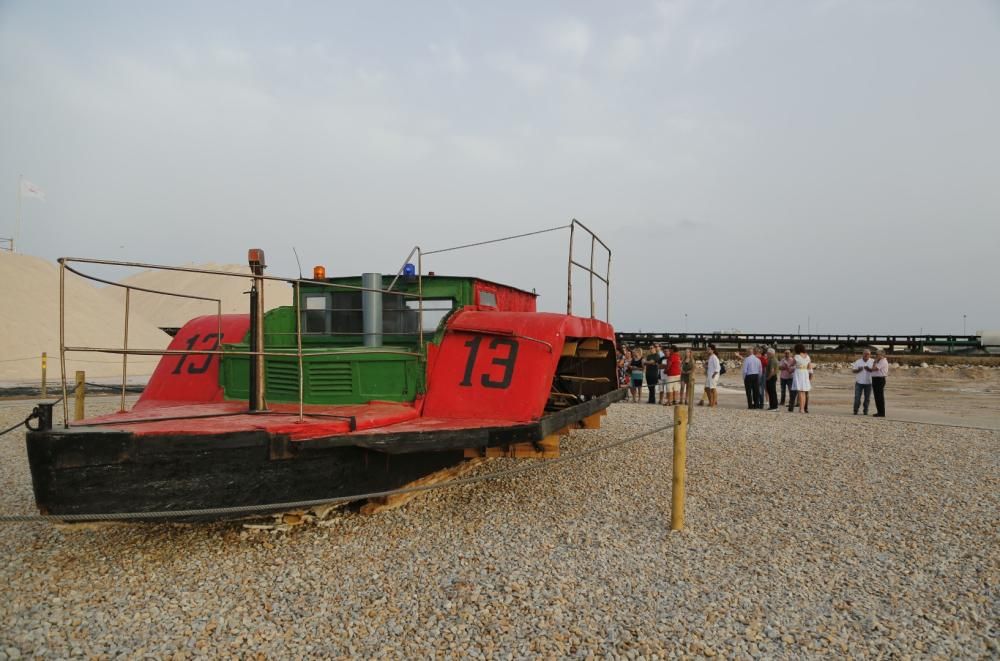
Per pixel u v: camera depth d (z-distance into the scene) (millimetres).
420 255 6113
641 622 3664
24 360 23938
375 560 4574
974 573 4414
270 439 4258
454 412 5430
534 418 5199
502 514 5730
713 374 15633
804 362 14031
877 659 3295
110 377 23719
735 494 6539
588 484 6922
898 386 26062
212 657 3289
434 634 3506
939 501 6234
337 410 5281
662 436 10352
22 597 3982
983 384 27062
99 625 3613
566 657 3293
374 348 5625
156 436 4004
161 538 5000
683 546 4945
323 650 3348
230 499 4223
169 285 59156
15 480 7070
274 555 4660
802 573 4414
